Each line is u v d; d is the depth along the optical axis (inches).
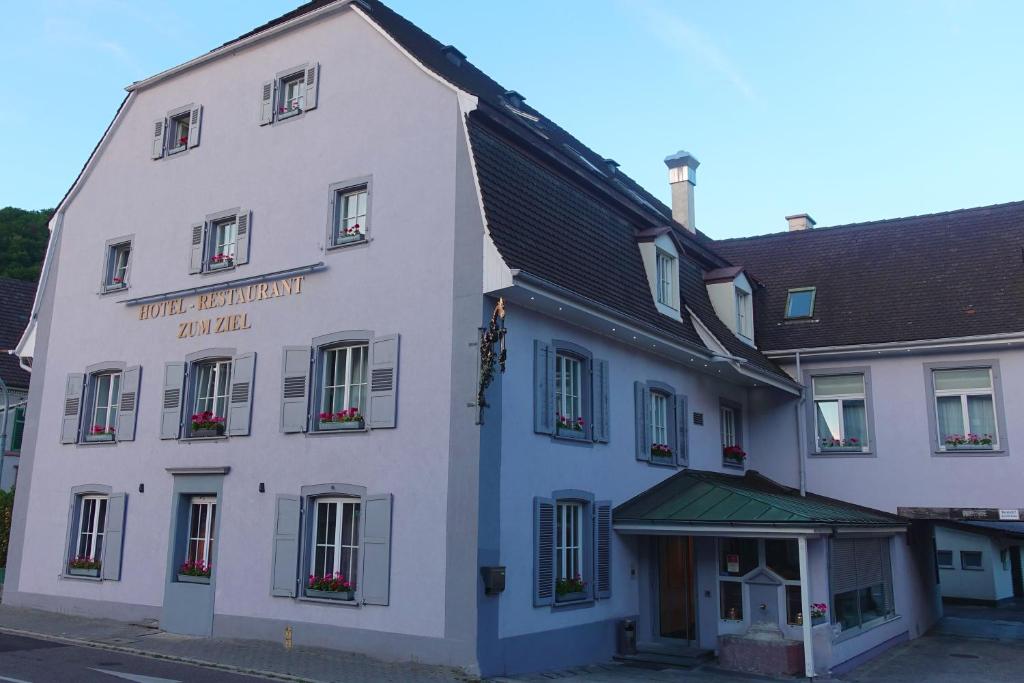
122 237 721.6
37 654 510.3
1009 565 1391.5
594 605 576.4
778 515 565.6
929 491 754.2
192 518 631.2
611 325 592.1
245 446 597.3
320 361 577.9
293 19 642.8
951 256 847.7
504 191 543.8
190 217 676.7
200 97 697.0
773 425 831.1
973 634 819.4
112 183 744.3
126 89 745.6
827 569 583.8
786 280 919.7
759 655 556.4
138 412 669.9
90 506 697.0
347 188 588.7
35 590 698.8
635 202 729.0
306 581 548.7
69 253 762.2
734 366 717.3
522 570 509.0
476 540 478.3
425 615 490.3
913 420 770.8
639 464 644.7
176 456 636.1
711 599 624.1
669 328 666.2
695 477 664.4
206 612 586.6
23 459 738.8
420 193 550.0
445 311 521.3
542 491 534.6
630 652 596.7
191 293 655.8
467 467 490.3
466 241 521.0
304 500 558.3
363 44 604.1
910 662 642.2
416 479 510.6
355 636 514.9
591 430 588.4
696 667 570.9
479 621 470.6
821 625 569.9
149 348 676.7
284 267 607.8
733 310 792.3
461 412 500.1
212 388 643.5
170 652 521.7
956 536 1299.2
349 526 546.6
